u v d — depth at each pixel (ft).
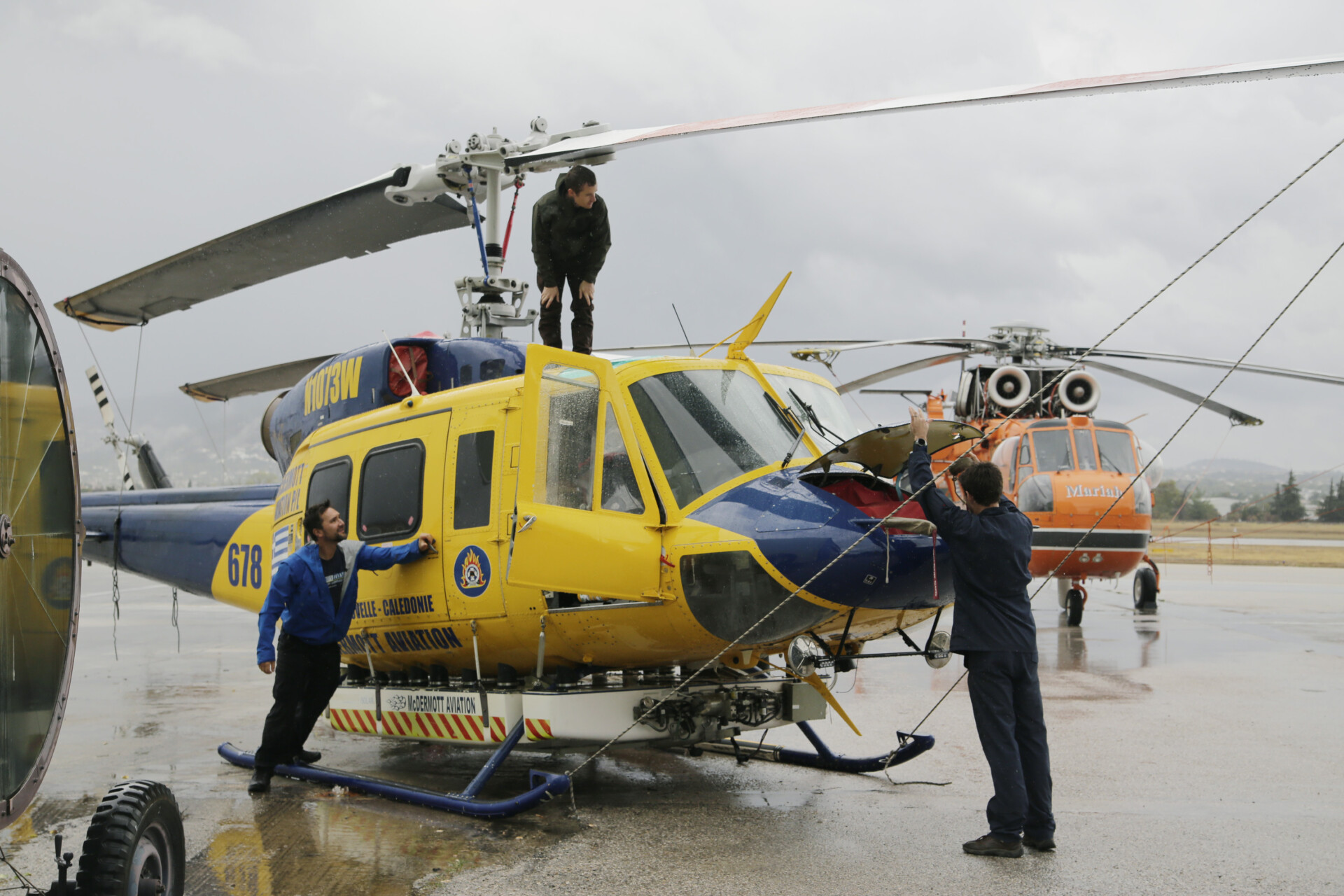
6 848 15.40
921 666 35.12
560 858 14.47
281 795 18.43
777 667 17.29
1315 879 13.42
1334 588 71.72
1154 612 51.21
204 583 27.27
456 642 18.48
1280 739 22.31
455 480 18.38
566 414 15.83
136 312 26.48
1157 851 14.65
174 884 10.96
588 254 19.80
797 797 17.95
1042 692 28.58
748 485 16.07
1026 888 13.10
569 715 16.20
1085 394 48.55
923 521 14.82
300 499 22.49
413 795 17.12
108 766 20.92
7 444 9.21
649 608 15.84
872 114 12.57
